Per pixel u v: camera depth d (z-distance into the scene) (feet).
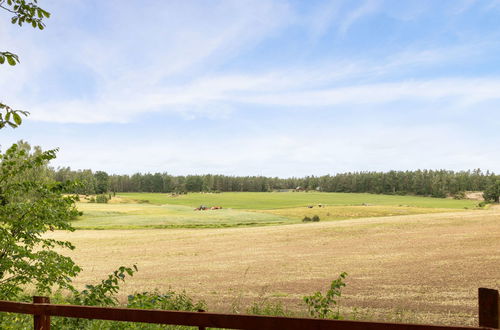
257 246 142.20
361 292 67.67
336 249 128.47
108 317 11.82
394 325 8.43
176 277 88.99
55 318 23.11
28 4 17.61
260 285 76.64
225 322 10.14
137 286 77.97
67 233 193.67
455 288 68.90
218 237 170.81
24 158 28.40
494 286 68.90
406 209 374.02
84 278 88.12
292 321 9.31
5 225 27.61
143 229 213.66
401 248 123.54
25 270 27.02
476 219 197.47
